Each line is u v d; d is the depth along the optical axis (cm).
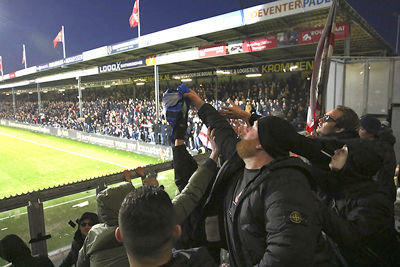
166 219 79
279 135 97
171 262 82
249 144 102
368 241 130
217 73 1811
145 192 83
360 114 747
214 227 125
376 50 1341
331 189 143
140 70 2078
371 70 723
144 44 1487
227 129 137
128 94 2786
